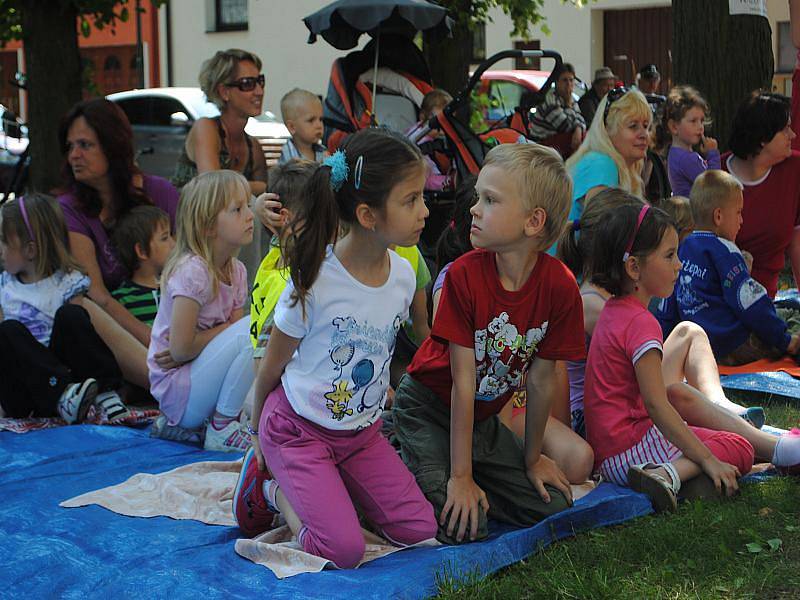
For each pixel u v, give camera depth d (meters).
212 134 6.28
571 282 3.23
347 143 2.97
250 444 4.28
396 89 7.70
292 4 19.97
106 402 4.80
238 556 3.09
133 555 3.15
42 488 3.82
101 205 5.37
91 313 5.03
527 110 7.67
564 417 3.87
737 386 4.91
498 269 3.19
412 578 2.82
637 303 3.67
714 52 7.60
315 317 3.02
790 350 5.25
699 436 3.63
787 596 2.79
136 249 5.27
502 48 18.91
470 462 3.26
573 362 4.08
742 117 5.69
